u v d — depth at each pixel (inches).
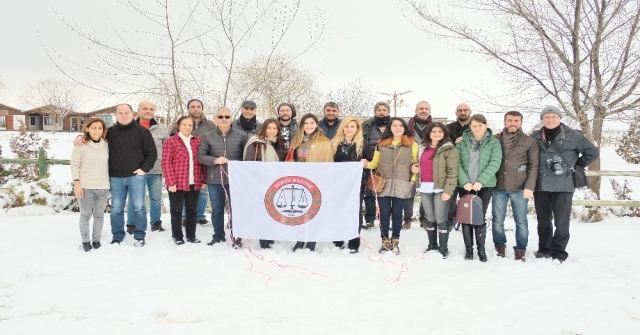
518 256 235.0
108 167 244.7
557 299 175.5
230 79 415.5
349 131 240.7
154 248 242.8
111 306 166.9
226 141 254.2
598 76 404.2
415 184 264.1
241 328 150.4
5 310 166.6
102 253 232.4
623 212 368.8
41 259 222.2
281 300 173.3
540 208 235.1
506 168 230.5
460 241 270.8
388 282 194.2
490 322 154.4
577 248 255.6
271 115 443.8
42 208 358.6
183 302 169.9
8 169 473.7
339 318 158.7
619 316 162.2
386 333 146.3
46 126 2055.9
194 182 255.0
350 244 244.1
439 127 232.8
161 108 410.0
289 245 255.6
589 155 221.8
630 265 219.5
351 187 236.2
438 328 150.4
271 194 241.6
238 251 238.5
